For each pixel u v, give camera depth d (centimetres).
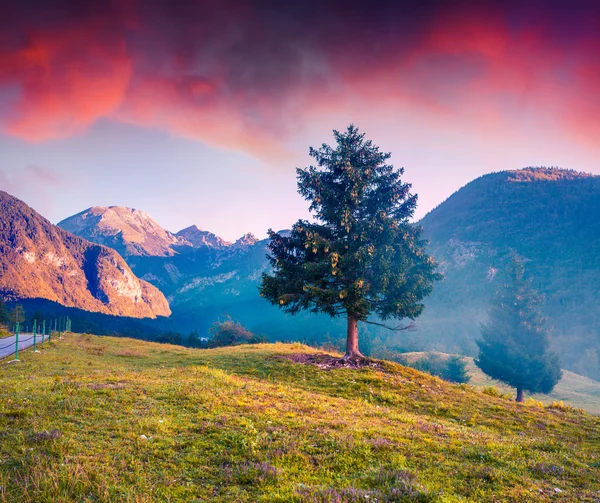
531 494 765
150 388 1404
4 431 915
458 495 730
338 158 2586
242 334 9131
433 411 1706
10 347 3162
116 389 1360
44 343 3422
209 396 1332
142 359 2877
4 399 1158
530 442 1262
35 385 1427
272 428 1055
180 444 907
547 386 5712
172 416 1102
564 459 1076
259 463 830
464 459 962
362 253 2262
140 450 859
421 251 2494
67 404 1138
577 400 6669
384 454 937
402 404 1766
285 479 768
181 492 703
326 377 2106
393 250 2361
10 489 666
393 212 2680
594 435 1574
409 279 2442
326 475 805
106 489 677
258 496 700
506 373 5716
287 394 1555
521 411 1859
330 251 2402
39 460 765
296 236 2627
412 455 949
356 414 1371
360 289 2266
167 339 12950
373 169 2634
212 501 679
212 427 1021
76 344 3541
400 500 697
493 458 975
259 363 2430
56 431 909
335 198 2538
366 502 678
